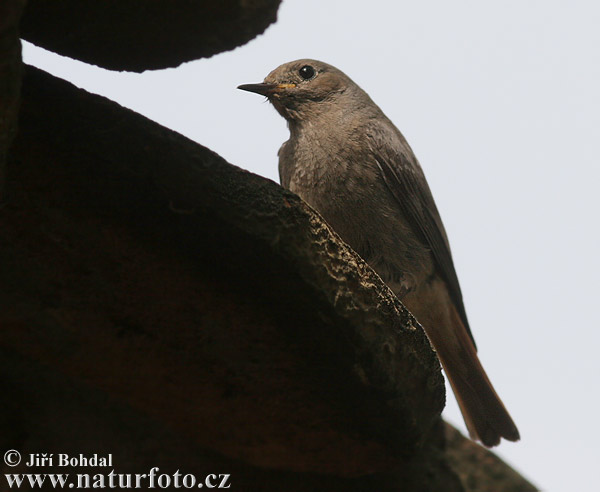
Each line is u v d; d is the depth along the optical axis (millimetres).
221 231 4074
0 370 5637
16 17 3080
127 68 4770
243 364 4938
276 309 4375
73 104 3891
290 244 4145
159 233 4121
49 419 5715
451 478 7172
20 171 3928
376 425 5039
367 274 4566
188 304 4566
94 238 4246
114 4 4113
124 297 4684
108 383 5707
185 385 5367
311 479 6332
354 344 4441
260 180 4203
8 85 3213
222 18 4281
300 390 4996
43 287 4766
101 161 3916
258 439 5824
